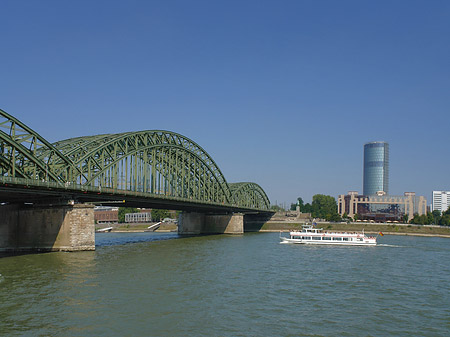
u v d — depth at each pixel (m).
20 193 70.94
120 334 32.44
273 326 35.47
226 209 155.75
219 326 35.00
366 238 107.69
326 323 36.78
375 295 47.56
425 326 36.78
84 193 78.25
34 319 35.28
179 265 64.19
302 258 77.50
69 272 55.44
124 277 53.00
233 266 65.19
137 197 93.56
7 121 64.31
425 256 84.00
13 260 65.69
